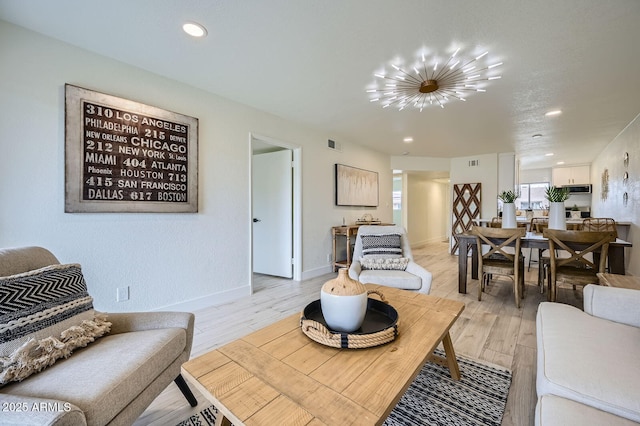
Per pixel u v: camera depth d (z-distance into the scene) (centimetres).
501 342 215
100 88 221
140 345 124
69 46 208
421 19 180
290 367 102
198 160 281
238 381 94
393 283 252
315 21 182
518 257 291
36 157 194
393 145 531
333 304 123
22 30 189
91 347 123
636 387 91
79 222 212
